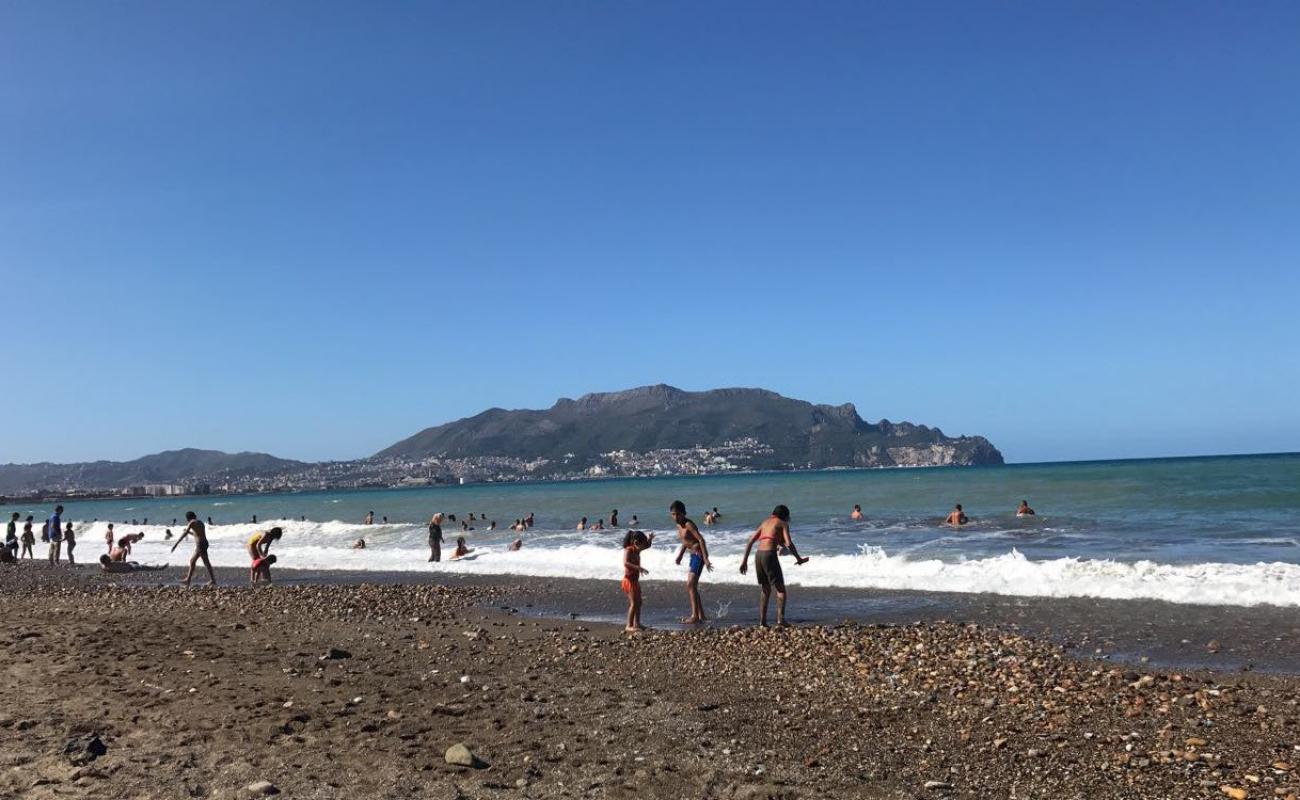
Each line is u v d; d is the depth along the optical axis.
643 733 7.91
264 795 6.10
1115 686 9.33
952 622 13.89
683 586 19.27
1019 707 8.61
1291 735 7.52
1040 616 14.02
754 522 38.88
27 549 37.84
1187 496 40.66
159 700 8.89
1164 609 14.12
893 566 19.97
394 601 18.27
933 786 6.48
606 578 21.16
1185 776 6.57
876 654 11.30
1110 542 24.03
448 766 6.81
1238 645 11.51
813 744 7.58
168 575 26.98
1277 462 100.06
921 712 8.59
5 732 7.61
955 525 31.45
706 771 6.82
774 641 12.51
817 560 21.23
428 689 9.70
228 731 7.70
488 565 25.25
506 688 9.80
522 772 6.76
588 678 10.39
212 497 189.25
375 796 6.14
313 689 9.59
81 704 8.71
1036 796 6.27
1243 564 18.05
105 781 6.36
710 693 9.53
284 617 16.08
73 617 16.25
